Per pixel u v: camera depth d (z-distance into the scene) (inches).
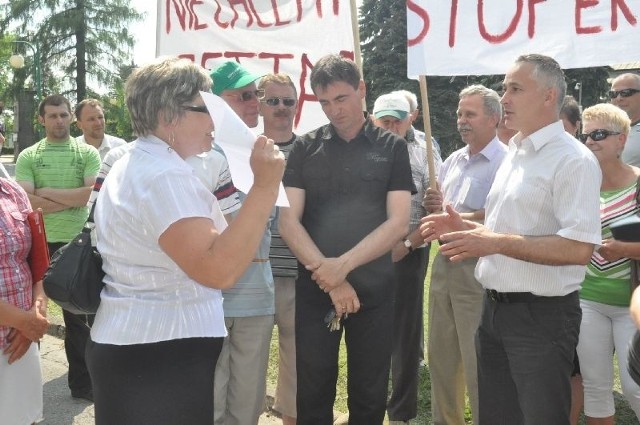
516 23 137.9
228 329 124.1
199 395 76.5
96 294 80.1
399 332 155.9
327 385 120.3
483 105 146.3
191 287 76.1
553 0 135.6
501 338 107.7
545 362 103.6
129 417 75.0
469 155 153.3
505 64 138.9
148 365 74.9
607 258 118.3
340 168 116.8
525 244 98.3
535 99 101.7
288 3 168.7
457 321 142.9
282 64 169.8
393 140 118.3
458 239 100.0
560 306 103.5
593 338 129.9
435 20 141.5
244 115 131.8
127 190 74.5
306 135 121.0
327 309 118.3
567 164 99.2
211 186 110.5
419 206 171.8
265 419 159.8
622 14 131.5
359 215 116.2
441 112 913.5
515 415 112.5
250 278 123.6
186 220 70.2
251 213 69.9
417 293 157.6
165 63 77.2
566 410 105.0
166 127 76.0
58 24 1462.8
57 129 180.2
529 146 104.7
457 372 147.5
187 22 177.3
